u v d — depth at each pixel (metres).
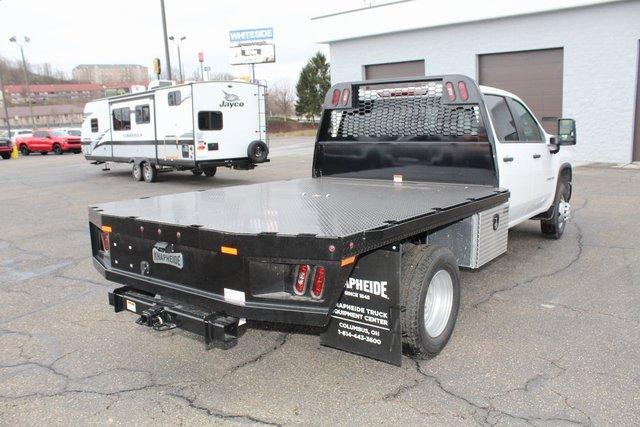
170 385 3.64
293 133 55.34
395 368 3.79
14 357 4.12
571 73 16.98
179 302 3.73
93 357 4.10
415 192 4.83
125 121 17.42
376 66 21.92
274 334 4.44
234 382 3.66
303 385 3.59
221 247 3.27
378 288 3.48
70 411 3.33
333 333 3.72
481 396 3.37
